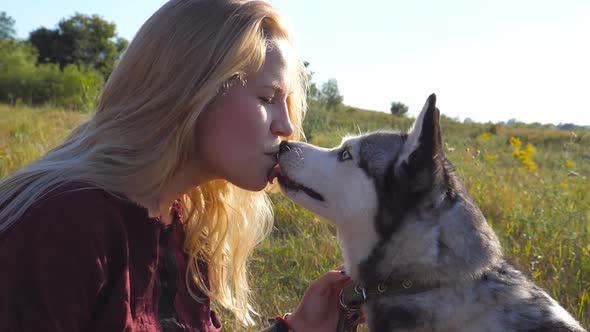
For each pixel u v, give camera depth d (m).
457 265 0.95
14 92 9.05
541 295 0.97
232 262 1.08
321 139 3.00
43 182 0.75
